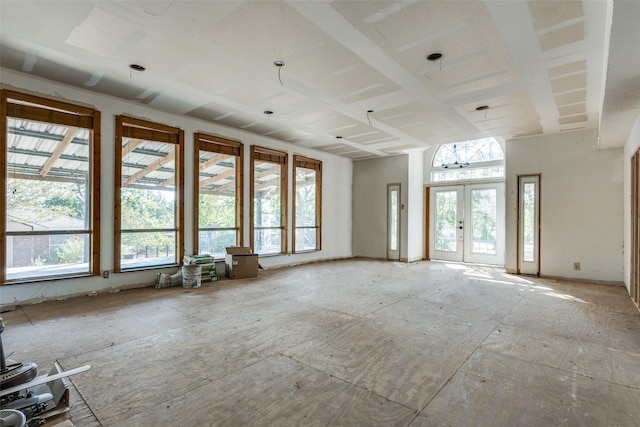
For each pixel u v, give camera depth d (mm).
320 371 2385
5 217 3832
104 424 1767
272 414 1868
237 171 6266
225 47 3174
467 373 2369
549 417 1855
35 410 1764
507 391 2129
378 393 2096
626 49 2240
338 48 3150
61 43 3164
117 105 4668
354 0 2434
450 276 6137
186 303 4152
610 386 2195
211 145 5840
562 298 4523
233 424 1776
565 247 5918
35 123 4223
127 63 3564
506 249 6520
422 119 5320
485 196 7688
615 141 5102
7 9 2611
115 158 4664
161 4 2520
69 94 4230
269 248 7176
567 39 2922
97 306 3982
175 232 5441
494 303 4246
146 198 5258
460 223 8062
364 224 9000
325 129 6082
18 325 3293
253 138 6496
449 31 2836
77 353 2662
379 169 8750
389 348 2799
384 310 3906
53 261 4301
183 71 3736
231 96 4492
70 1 2500
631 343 2924
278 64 3500
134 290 4812
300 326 3330
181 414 1863
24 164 4141
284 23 2752
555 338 3039
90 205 4523
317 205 8172
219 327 3289
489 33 2854
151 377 2279
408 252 8094
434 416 1858
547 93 4164
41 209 4238
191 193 5535
